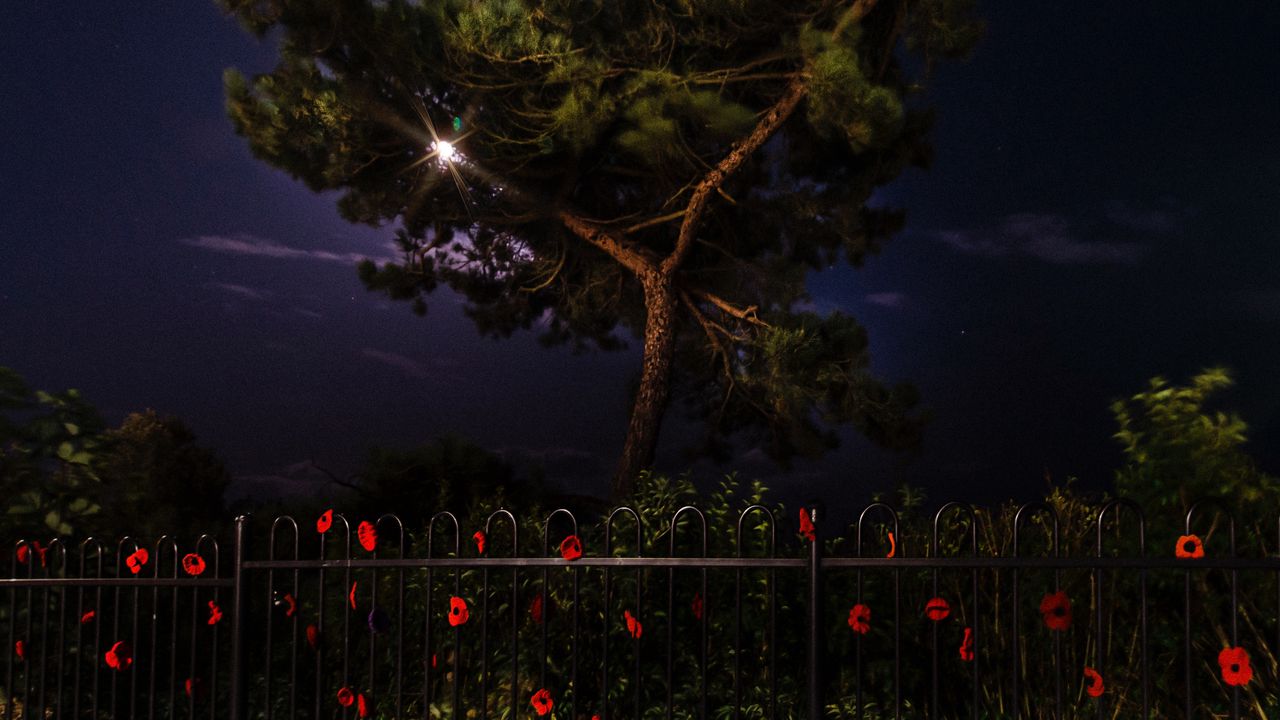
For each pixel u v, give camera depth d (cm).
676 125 870
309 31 862
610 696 442
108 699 532
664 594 448
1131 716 414
